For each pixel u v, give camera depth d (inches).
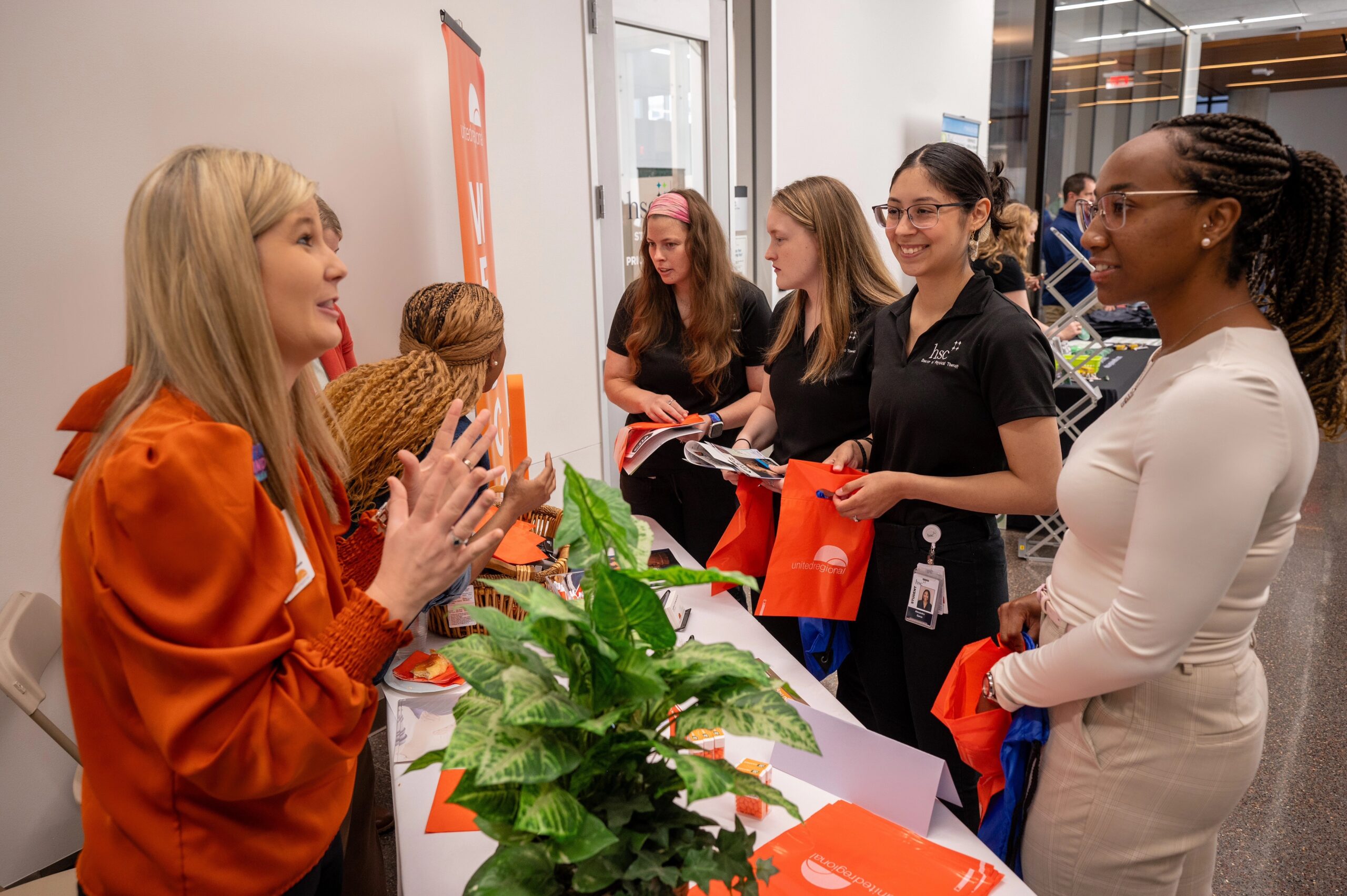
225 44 86.9
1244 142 40.3
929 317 67.7
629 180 160.6
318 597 39.1
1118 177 43.7
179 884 36.5
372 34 101.5
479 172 103.0
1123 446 43.8
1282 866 84.8
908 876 40.4
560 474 142.0
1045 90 236.8
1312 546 173.5
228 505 33.1
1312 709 113.8
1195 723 43.2
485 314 65.9
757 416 93.0
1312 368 43.4
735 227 184.7
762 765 48.6
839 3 193.9
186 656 32.1
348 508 49.7
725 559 77.9
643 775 32.0
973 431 64.7
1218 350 40.8
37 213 74.8
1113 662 42.0
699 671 30.6
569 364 141.3
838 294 77.7
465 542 40.9
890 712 74.6
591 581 32.8
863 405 79.5
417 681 60.7
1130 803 44.9
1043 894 49.6
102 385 37.6
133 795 36.2
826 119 196.7
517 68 123.7
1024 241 185.2
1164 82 337.4
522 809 26.7
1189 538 39.2
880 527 70.0
